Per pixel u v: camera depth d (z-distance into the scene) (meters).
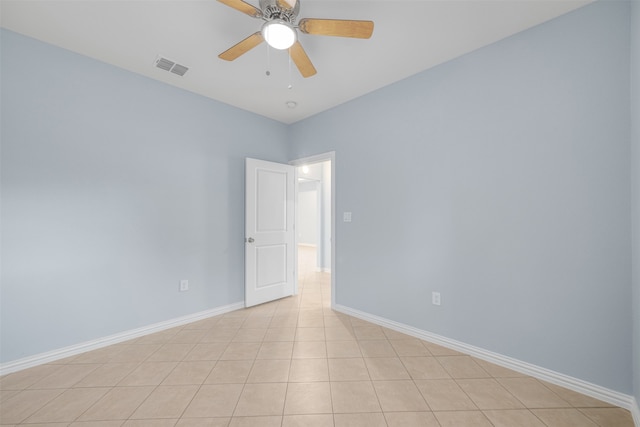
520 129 1.98
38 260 2.08
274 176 3.67
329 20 1.54
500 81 2.08
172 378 1.92
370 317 2.92
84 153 2.29
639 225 1.46
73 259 2.23
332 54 2.28
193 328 2.78
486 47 2.15
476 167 2.19
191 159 2.96
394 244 2.72
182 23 1.93
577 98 1.77
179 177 2.86
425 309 2.49
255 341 2.49
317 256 5.76
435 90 2.43
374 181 2.89
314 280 4.91
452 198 2.32
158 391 1.78
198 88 2.88
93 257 2.33
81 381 1.88
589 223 1.73
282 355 2.24
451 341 2.33
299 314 3.17
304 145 3.70
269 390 1.79
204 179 3.06
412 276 2.58
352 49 2.21
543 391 1.77
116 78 2.47
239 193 3.38
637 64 1.47
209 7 1.79
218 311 3.16
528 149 1.95
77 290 2.25
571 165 1.79
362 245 3.00
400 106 2.68
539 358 1.91
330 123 3.36
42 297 2.10
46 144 2.12
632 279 1.58
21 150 2.03
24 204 2.03
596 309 1.71
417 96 2.55
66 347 2.19
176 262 2.84
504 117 2.05
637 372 1.51
